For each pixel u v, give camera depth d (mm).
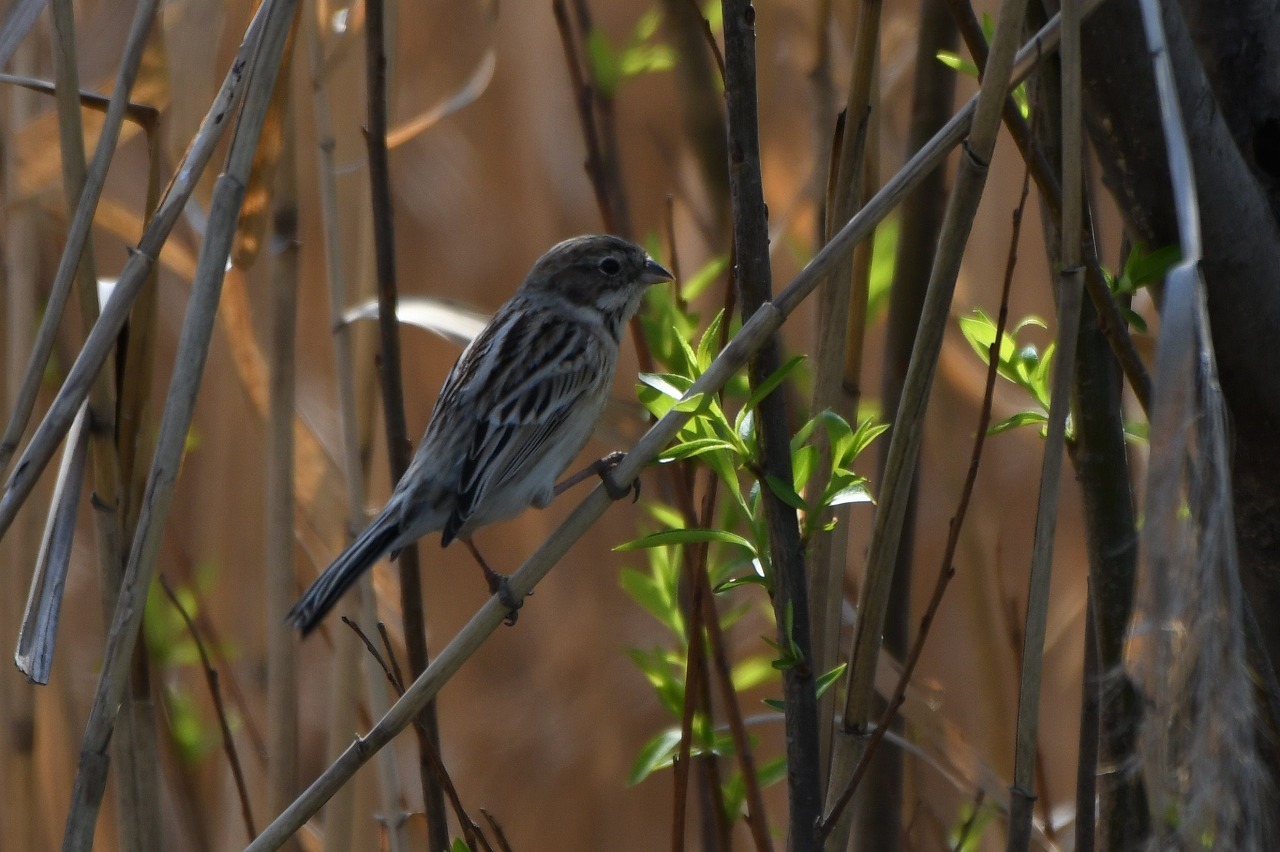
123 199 15898
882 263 8766
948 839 8961
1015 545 13922
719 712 9625
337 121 9883
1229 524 4723
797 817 5578
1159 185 5938
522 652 17047
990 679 10258
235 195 6309
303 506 9977
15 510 6246
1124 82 5762
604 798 15727
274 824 6246
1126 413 8742
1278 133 6402
